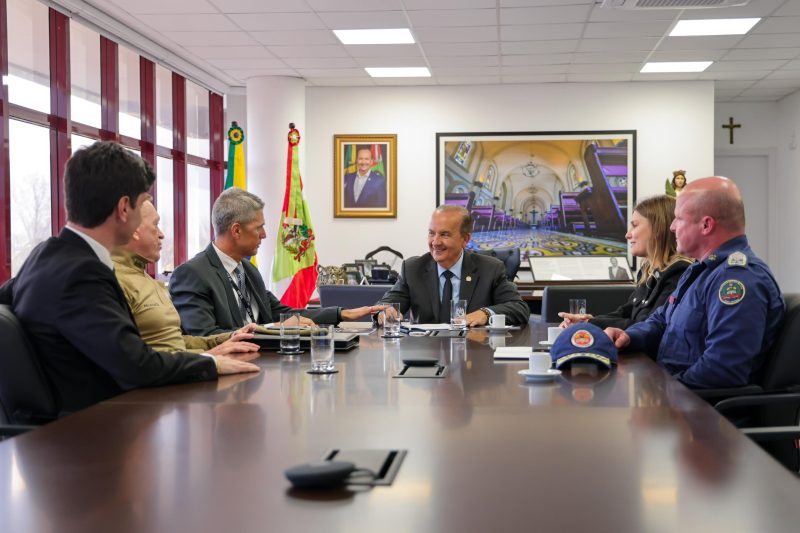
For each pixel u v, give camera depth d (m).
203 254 3.41
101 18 6.69
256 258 9.12
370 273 8.42
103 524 1.00
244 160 9.54
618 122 9.60
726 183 2.75
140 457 1.31
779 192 10.80
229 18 6.87
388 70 8.92
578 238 9.64
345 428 1.52
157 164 8.24
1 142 5.61
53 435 1.47
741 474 1.19
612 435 1.44
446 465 1.26
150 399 1.83
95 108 7.03
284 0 6.35
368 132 9.78
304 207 8.31
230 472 1.22
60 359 2.04
